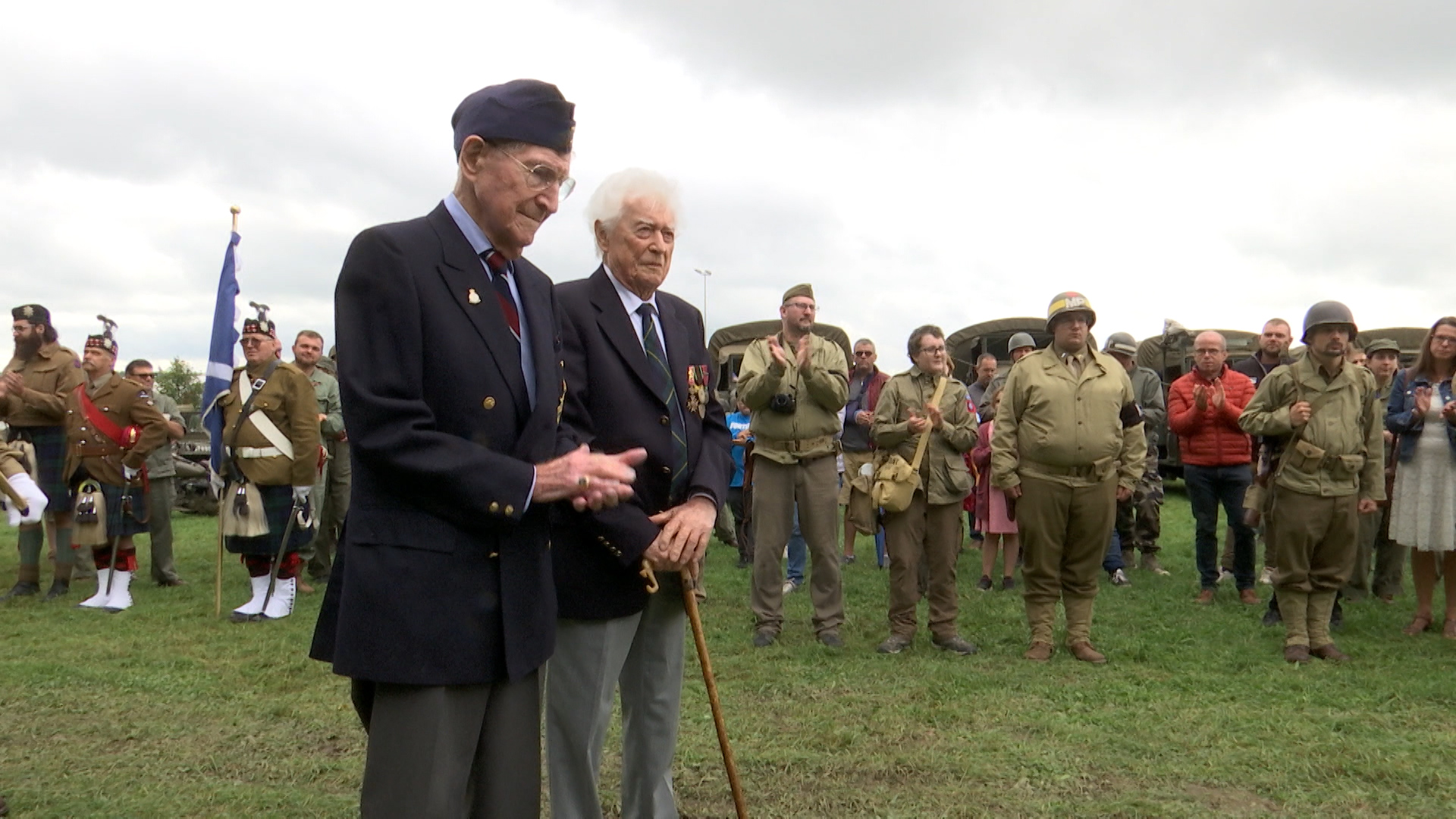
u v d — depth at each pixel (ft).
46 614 23.16
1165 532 38.14
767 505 19.69
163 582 27.37
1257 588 25.95
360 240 6.21
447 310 6.25
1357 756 13.01
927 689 16.25
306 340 26.89
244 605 22.94
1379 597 24.85
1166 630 20.84
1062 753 13.16
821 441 19.57
